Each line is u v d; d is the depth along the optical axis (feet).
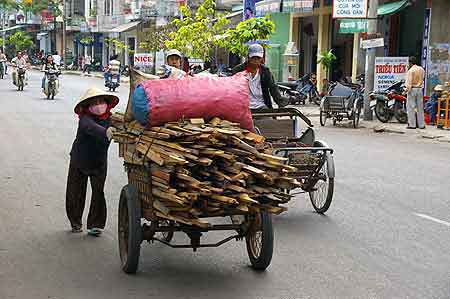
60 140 50.44
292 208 30.42
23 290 19.10
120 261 22.06
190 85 20.66
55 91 89.35
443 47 69.56
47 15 225.15
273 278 20.53
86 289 19.27
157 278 20.39
